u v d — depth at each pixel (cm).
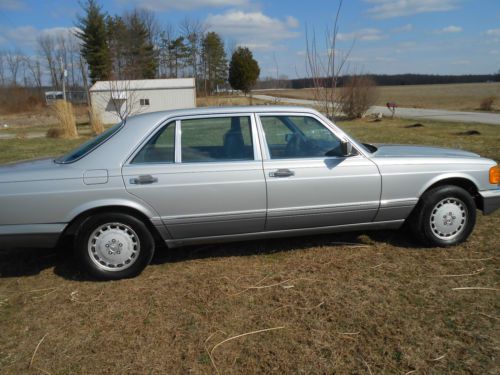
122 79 2836
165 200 369
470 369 246
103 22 4578
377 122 2288
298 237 473
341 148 396
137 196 365
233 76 5622
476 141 1262
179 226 379
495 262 389
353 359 259
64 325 310
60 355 274
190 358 266
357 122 2341
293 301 331
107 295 353
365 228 423
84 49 4619
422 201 420
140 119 386
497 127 1734
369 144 495
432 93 5919
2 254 456
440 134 1523
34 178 356
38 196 353
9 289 373
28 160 425
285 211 392
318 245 447
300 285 357
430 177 416
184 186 370
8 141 1798
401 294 336
